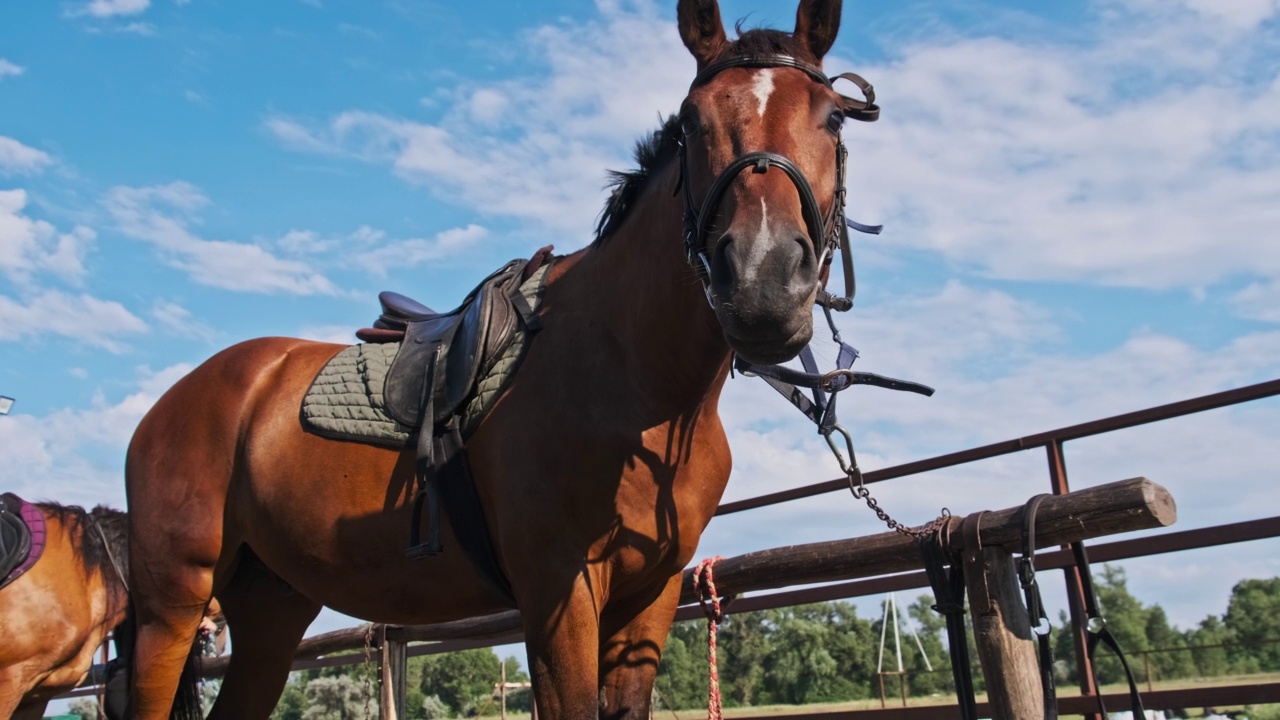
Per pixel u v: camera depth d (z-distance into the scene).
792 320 1.67
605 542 2.11
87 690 7.84
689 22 2.16
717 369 2.13
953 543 2.40
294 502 2.59
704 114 1.95
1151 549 3.62
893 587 4.20
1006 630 2.29
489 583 2.30
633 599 2.33
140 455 2.94
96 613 4.98
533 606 2.11
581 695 2.04
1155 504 2.07
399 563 2.44
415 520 2.34
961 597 2.41
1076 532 2.19
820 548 2.92
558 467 2.12
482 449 2.29
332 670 11.38
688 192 2.00
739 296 1.67
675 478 2.16
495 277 2.52
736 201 1.80
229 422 2.80
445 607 2.48
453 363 2.41
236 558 2.90
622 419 2.13
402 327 2.86
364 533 2.47
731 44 2.10
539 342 2.32
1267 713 5.28
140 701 2.78
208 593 2.82
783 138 1.88
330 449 2.57
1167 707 3.34
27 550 4.68
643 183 2.32
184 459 2.84
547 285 2.48
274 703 3.13
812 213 1.86
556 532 2.10
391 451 2.47
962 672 2.39
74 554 4.91
